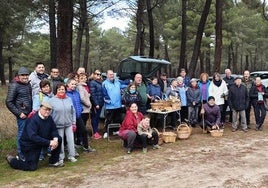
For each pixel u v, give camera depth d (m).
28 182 5.86
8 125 9.48
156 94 10.04
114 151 7.84
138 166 6.68
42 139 6.42
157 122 10.28
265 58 57.53
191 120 10.53
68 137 7.06
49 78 7.65
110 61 62.56
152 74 11.12
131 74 11.06
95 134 9.02
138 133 7.79
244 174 6.15
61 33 11.84
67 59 11.85
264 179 5.89
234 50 46.91
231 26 34.41
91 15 21.97
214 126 9.56
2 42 28.48
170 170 6.41
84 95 8.11
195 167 6.57
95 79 8.88
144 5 22.95
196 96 10.48
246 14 39.78
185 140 8.96
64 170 6.50
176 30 33.47
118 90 9.04
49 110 6.51
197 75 48.81
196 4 30.80
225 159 7.11
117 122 9.40
